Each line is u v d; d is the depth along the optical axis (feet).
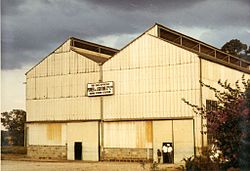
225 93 27.27
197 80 90.38
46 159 108.27
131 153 97.86
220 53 100.94
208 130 26.81
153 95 96.02
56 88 111.24
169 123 93.20
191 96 90.99
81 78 107.45
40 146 111.86
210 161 27.09
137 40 99.35
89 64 106.32
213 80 94.12
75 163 92.79
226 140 25.66
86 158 104.53
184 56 92.43
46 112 112.27
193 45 102.83
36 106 113.80
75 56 108.78
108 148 101.55
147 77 97.14
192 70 91.25
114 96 101.65
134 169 72.95
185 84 91.97
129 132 98.84
